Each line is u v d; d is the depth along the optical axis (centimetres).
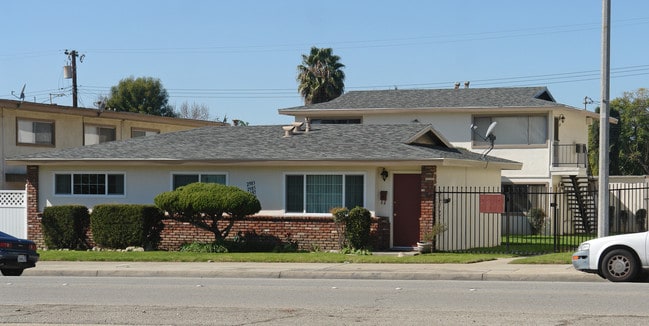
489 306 1371
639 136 7131
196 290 1669
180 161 2794
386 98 4309
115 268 2191
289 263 2294
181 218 2692
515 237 3497
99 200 2952
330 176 2703
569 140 4125
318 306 1394
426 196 2584
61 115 3925
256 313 1304
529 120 3897
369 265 2191
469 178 2888
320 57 6175
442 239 2662
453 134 4019
